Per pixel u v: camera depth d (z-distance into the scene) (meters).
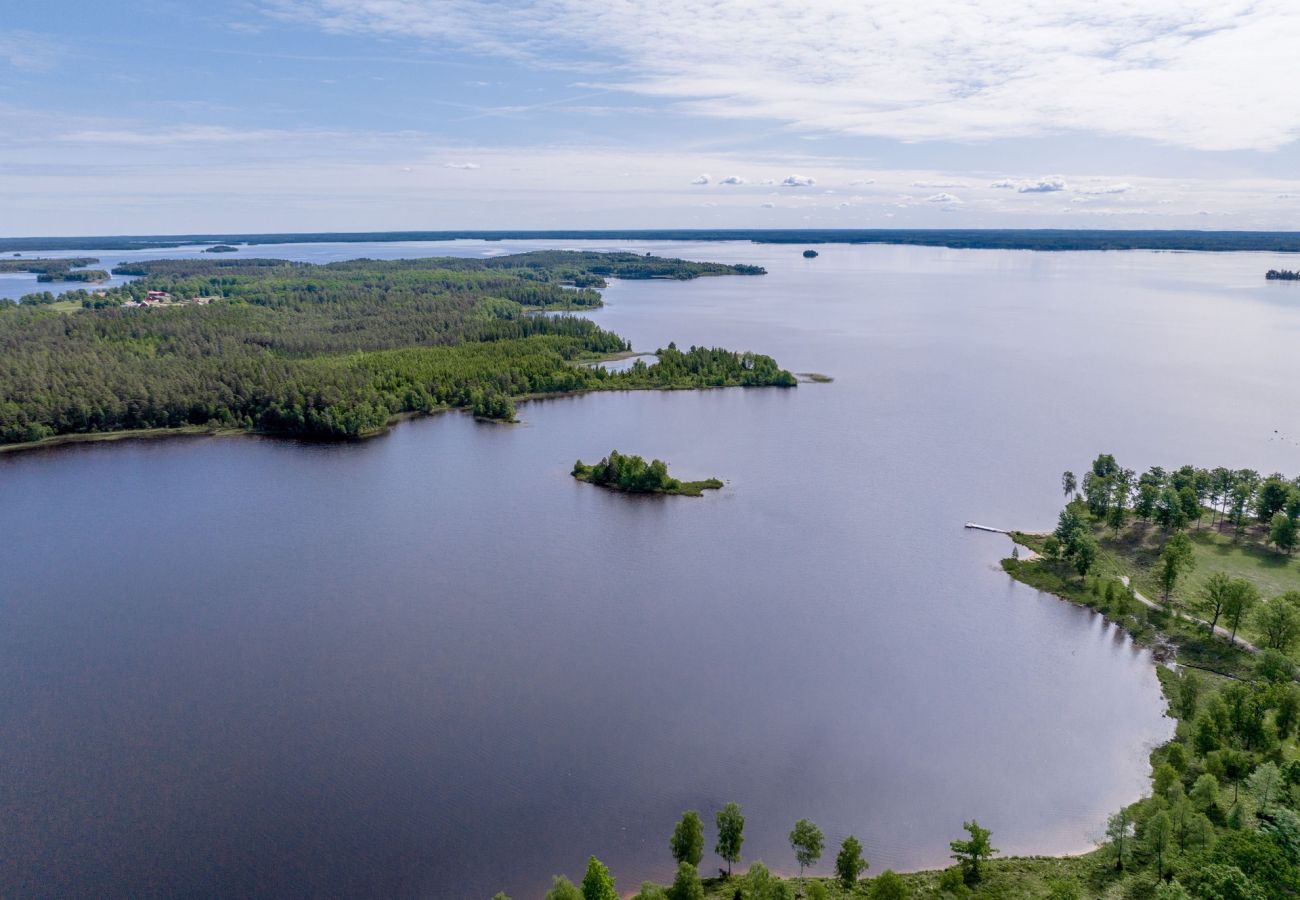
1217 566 167.38
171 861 97.69
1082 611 156.25
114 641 147.75
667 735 120.06
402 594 165.50
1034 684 133.25
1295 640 126.75
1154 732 121.00
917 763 114.31
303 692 131.50
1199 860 83.81
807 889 83.81
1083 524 173.50
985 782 110.50
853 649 143.75
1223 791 99.88
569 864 97.06
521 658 141.12
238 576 174.50
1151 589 161.00
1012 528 196.12
